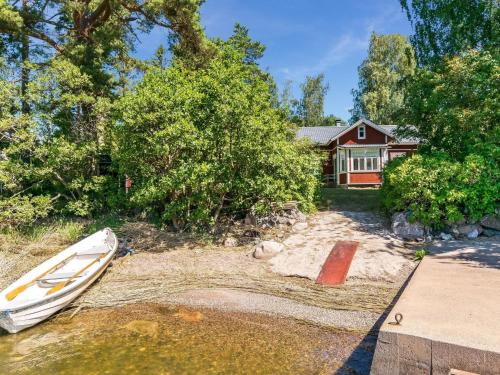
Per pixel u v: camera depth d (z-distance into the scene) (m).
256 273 8.39
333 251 9.09
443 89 11.23
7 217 10.98
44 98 11.84
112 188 13.31
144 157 10.89
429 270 6.50
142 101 9.72
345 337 5.39
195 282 8.01
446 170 9.91
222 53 11.03
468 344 3.17
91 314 6.62
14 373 4.72
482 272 6.19
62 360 5.00
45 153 11.63
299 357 4.89
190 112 10.29
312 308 6.42
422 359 3.36
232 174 11.05
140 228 11.77
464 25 14.36
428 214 9.74
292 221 12.16
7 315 5.78
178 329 5.89
